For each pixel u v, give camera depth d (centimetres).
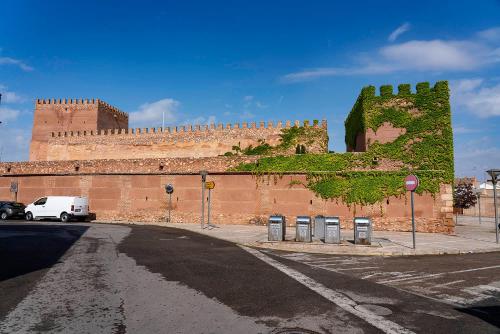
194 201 2605
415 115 2392
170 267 981
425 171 2180
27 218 2762
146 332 505
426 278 902
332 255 1280
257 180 2464
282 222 1559
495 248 1442
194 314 588
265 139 4609
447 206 2125
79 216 2659
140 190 2733
